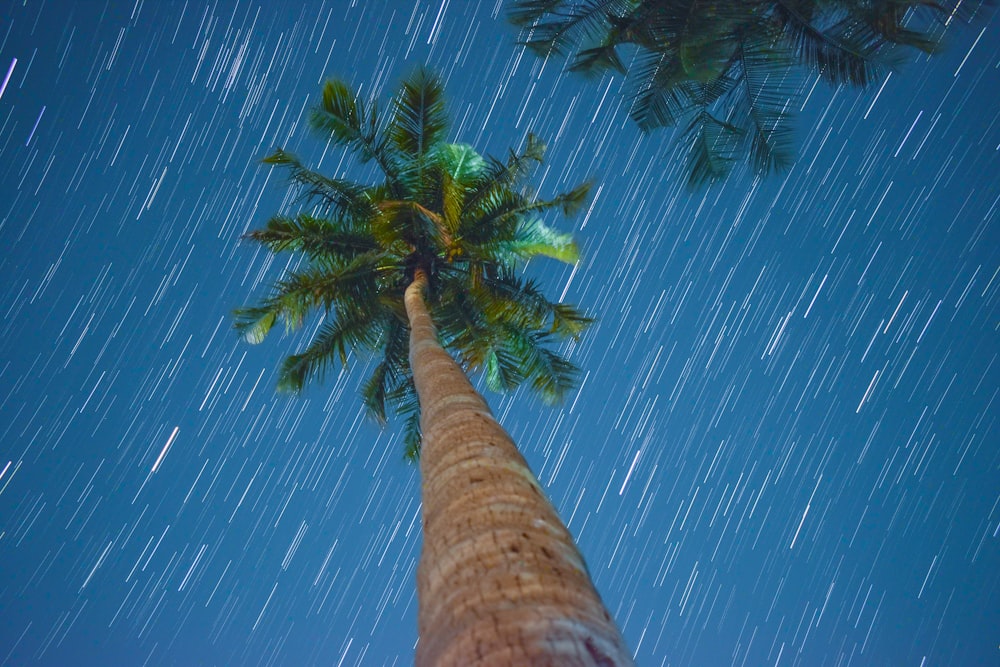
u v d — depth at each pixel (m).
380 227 10.30
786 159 8.55
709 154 8.81
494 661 1.64
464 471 2.89
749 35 8.33
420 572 2.37
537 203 11.38
